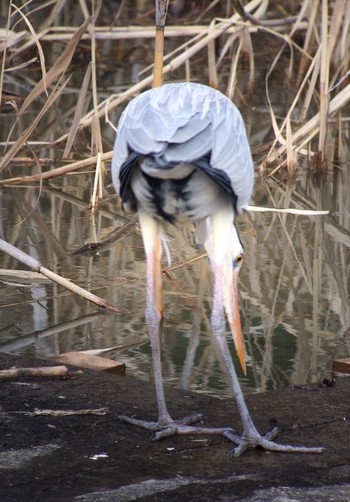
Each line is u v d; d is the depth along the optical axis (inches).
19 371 331.3
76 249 528.1
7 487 249.8
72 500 242.7
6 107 908.6
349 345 400.5
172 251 529.3
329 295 462.3
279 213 612.7
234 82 815.1
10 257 513.3
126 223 581.0
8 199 633.0
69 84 1000.2
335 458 273.7
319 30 896.3
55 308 441.4
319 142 702.5
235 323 290.2
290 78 987.9
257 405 314.2
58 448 276.5
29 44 890.1
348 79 844.6
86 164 660.1
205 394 345.1
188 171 262.8
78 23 1104.2
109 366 354.0
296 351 392.8
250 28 919.7
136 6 1203.2
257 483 255.0
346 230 579.8
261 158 743.1
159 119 260.5
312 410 309.4
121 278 482.3
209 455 275.0
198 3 1148.5
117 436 287.1
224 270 282.7
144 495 246.5
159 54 440.8
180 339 404.5
